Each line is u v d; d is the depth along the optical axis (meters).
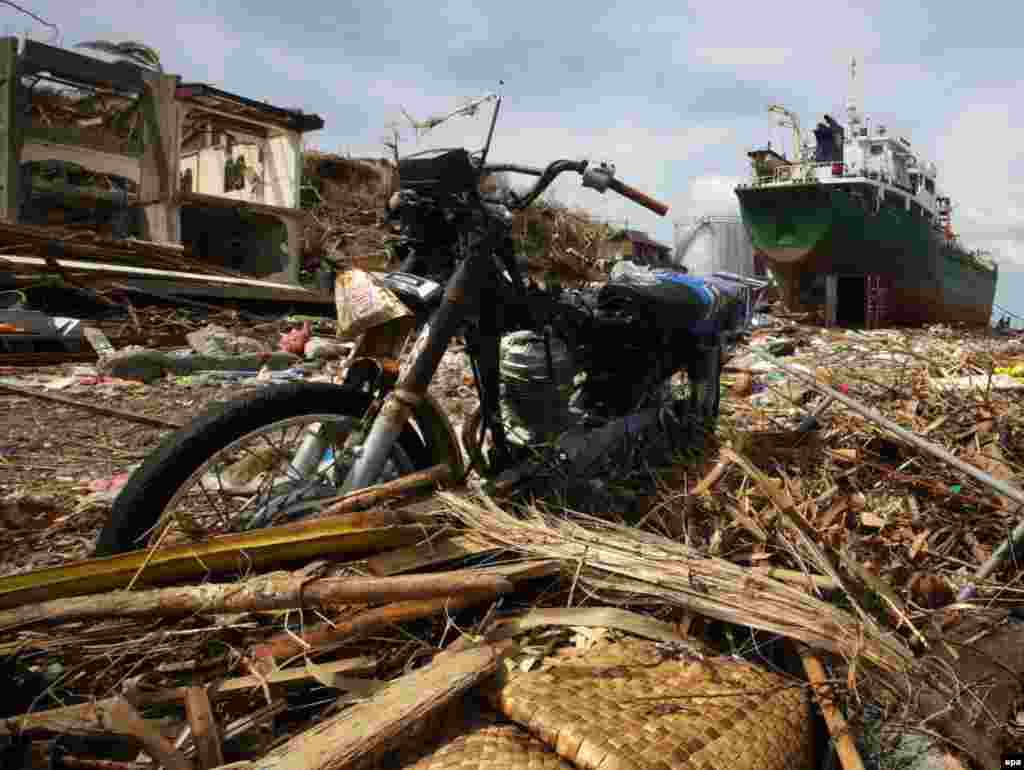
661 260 3.77
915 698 1.72
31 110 13.87
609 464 2.96
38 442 4.36
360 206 19.16
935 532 2.82
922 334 16.22
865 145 24.42
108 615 1.58
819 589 2.14
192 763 1.42
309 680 1.67
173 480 1.89
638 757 1.39
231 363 8.08
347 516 1.95
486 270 2.35
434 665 1.62
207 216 17.28
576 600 2.09
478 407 2.68
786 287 24.39
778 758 1.54
